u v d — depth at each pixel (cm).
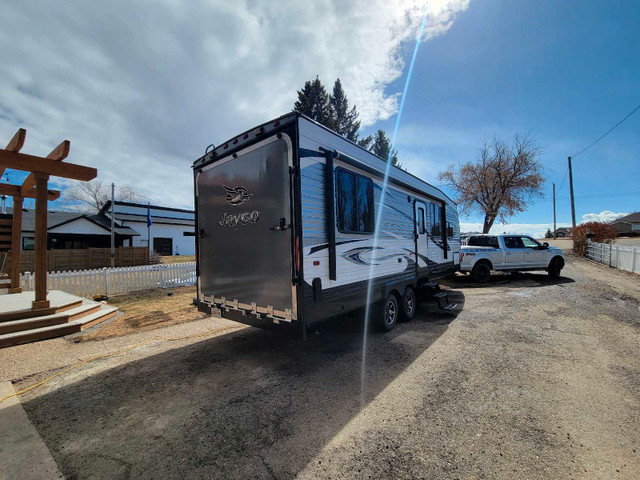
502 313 627
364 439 236
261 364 388
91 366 389
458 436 238
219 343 474
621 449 221
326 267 366
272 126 352
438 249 740
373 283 466
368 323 507
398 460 212
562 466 204
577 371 353
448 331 513
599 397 295
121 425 260
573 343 446
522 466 204
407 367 370
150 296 876
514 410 273
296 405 288
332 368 372
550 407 278
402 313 566
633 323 545
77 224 2161
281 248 343
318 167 362
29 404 298
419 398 296
